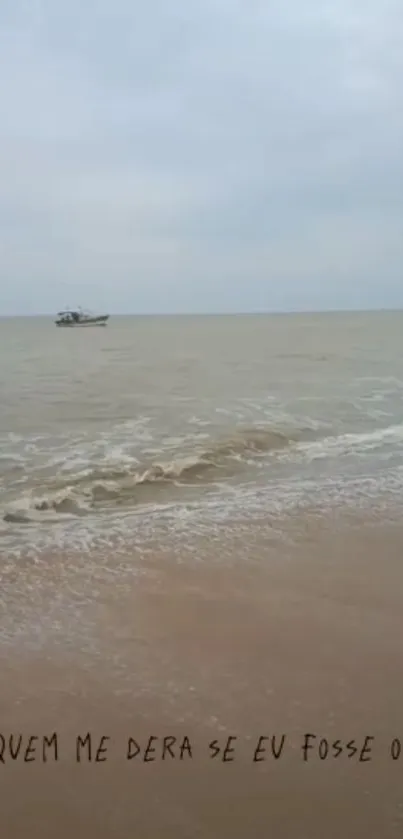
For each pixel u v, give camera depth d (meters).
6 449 11.36
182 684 3.96
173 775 3.17
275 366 29.27
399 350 39.81
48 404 17.12
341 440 12.30
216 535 6.89
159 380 23.50
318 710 3.68
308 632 4.64
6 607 5.09
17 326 101.81
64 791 3.07
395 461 10.57
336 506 8.00
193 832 2.83
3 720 3.59
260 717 3.62
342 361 31.67
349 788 3.08
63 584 5.57
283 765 3.23
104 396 18.83
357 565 5.98
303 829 2.84
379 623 4.79
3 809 2.96
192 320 134.75
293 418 14.70
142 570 5.88
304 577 5.68
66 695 3.84
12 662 4.23
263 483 9.21
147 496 8.52
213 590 5.41
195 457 10.52
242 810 2.95
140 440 12.09
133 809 2.97
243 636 4.58
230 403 17.25
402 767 3.21
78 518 7.57
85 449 11.30
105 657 4.30
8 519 7.51
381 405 16.80
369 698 3.80
